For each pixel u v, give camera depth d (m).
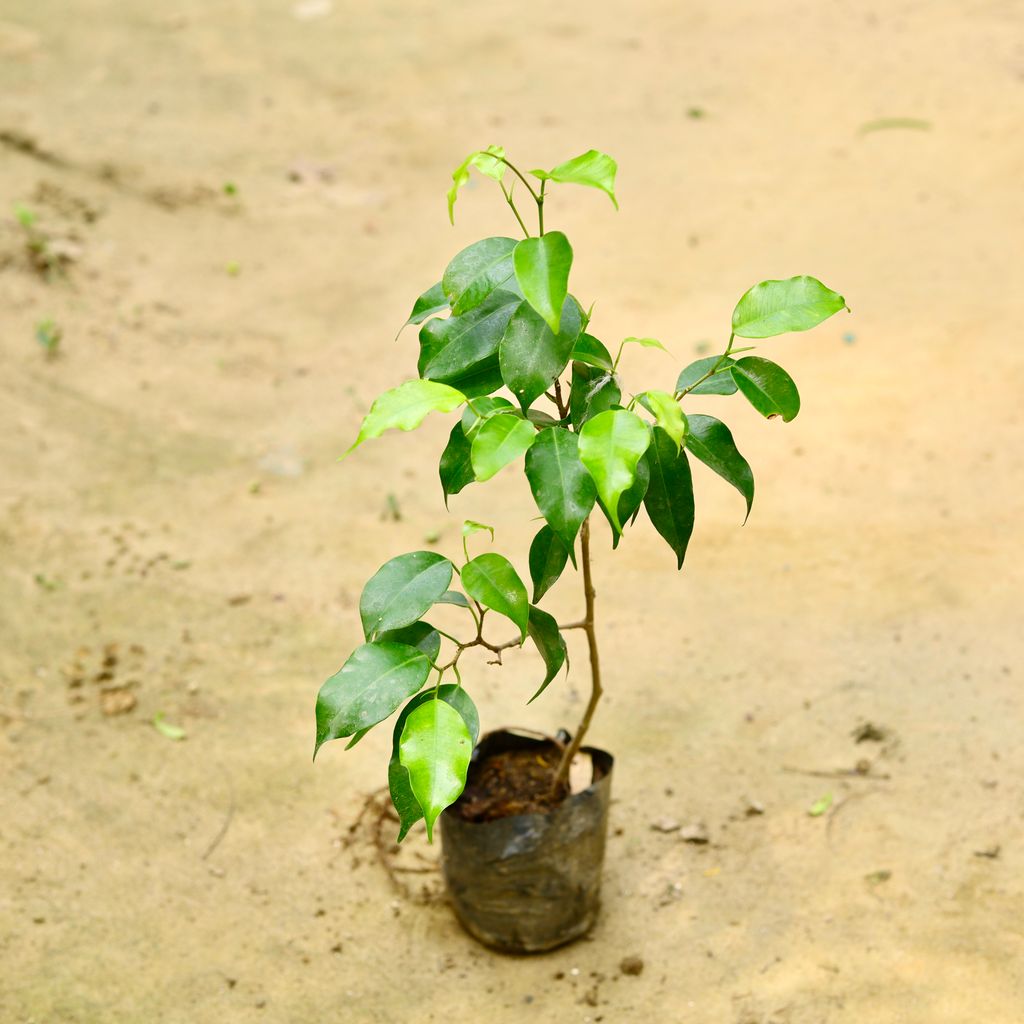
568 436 2.28
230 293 6.64
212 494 5.19
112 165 7.55
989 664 4.11
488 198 7.57
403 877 3.49
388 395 2.23
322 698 2.39
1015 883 3.33
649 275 6.70
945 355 5.88
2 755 3.86
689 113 8.49
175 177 7.56
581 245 7.04
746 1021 3.01
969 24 9.61
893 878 3.37
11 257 6.48
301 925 3.33
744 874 3.42
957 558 4.62
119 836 3.60
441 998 3.12
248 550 4.86
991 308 6.20
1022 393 5.55
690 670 4.18
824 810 3.60
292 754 3.90
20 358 5.86
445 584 2.49
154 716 4.04
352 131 8.30
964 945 3.16
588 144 8.10
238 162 7.84
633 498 2.43
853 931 3.23
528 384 2.28
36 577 4.65
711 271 6.71
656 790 3.71
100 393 5.76
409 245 7.10
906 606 4.41
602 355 2.57
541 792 3.19
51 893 3.40
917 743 3.81
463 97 8.72
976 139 7.89
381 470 5.39
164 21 9.69
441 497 5.20
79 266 6.59
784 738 3.88
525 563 4.74
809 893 3.35
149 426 5.59
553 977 3.18
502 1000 3.12
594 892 3.23
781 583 4.58
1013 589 4.44
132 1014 3.07
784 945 3.21
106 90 8.52
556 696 4.08
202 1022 3.05
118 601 4.56
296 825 3.65
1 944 3.24
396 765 2.47
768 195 7.46
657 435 2.51
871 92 8.62
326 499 5.18
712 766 3.78
